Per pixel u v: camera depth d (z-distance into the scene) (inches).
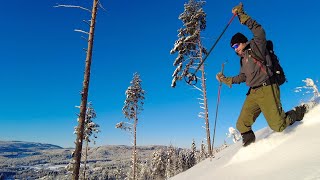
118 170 3595.0
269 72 150.5
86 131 1592.0
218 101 230.2
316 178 92.7
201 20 964.0
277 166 121.6
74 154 503.5
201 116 911.7
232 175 136.6
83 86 515.5
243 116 164.1
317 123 146.8
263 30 150.3
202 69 935.0
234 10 156.1
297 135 143.2
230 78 168.9
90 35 527.5
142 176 2812.5
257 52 151.3
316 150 117.6
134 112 1438.2
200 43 955.3
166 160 2819.9
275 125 152.6
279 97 151.5
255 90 155.5
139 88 1449.3
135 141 1433.3
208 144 886.4
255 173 126.0
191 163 2479.1
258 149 152.6
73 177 497.4
